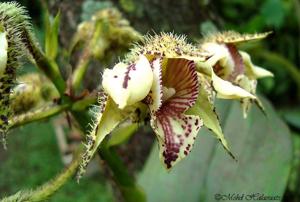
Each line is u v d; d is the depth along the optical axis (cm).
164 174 23
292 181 26
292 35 53
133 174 26
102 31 21
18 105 20
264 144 22
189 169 23
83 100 19
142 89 14
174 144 15
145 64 14
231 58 18
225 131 24
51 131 74
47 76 18
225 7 49
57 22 18
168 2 26
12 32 16
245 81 18
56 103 19
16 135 74
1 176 68
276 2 33
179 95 16
